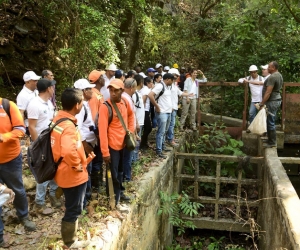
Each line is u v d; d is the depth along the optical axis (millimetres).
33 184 4527
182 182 8406
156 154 6457
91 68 7691
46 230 3600
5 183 3404
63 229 3146
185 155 7125
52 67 8164
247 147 8305
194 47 16094
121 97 4250
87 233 3430
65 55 7348
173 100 7098
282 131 7895
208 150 8492
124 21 10812
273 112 6637
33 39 8070
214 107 10719
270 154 6414
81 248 3182
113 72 5969
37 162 2971
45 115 3820
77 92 3033
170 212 6305
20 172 3459
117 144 3998
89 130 4191
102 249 3203
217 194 7125
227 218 7391
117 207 4113
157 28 14266
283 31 10391
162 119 6246
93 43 6973
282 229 4043
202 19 17234
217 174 7070
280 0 7914
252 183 6930
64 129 2934
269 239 5160
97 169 4566
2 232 3240
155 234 5672
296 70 10141
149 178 5188
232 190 8188
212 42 15695
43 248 3234
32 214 3918
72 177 3023
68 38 7945
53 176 3059
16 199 3473
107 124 3924
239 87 10336
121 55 11164
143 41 12617
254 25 9023
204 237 7496
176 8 18359
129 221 4121
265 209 6004
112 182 4043
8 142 3262
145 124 6578
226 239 7418
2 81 7344
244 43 10516
